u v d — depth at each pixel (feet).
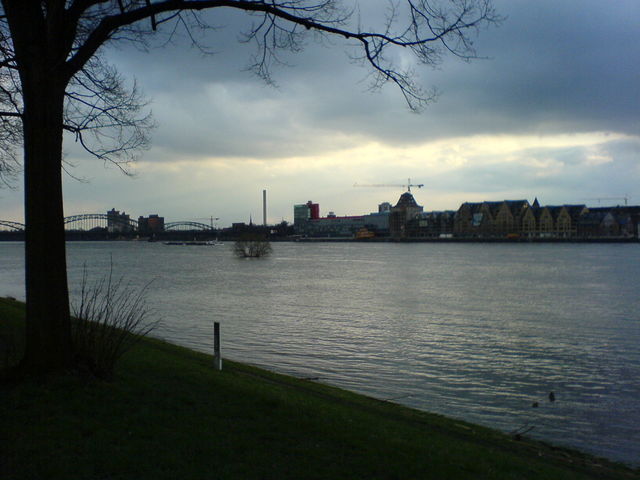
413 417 38.75
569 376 63.26
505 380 61.11
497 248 603.26
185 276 231.30
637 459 38.19
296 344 80.69
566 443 41.45
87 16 33.53
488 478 23.57
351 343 81.87
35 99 27.81
